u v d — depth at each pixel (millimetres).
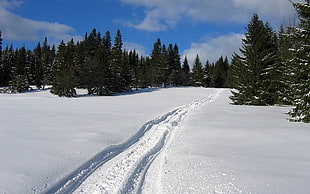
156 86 66125
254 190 3340
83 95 40406
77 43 74938
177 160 4887
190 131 8203
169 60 70938
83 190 3502
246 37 20672
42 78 56625
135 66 78500
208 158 4918
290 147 5766
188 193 3352
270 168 4246
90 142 5848
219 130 8141
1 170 3781
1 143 5461
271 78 18766
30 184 3377
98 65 41188
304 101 10250
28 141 5738
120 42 60594
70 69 38906
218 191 3361
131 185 3729
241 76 20344
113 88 44656
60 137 6301
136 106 17828
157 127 9062
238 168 4266
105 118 10375
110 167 4461
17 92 44375
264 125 9211
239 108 16688
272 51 20406
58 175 3787
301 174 3922
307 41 10680
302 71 10336
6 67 58906
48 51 75125
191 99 29109
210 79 73250
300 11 11125
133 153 5488
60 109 14141
